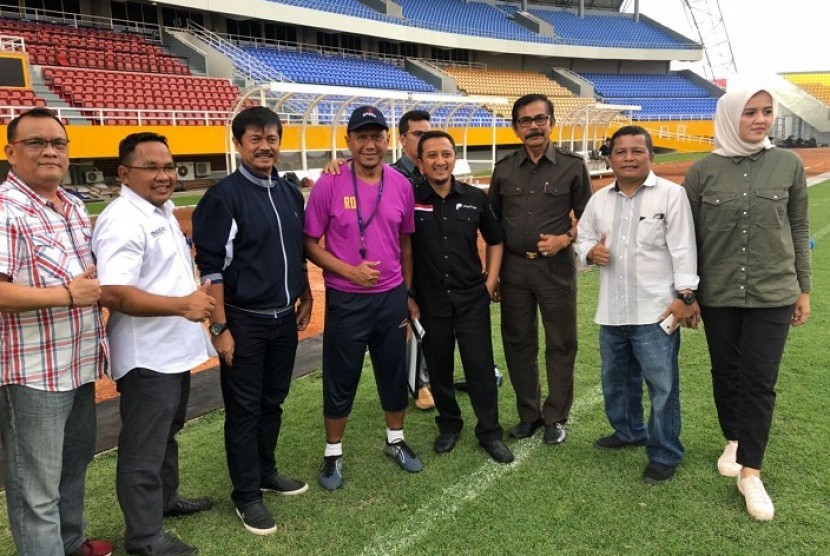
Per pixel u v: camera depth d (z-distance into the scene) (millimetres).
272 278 2904
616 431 3637
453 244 3451
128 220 2477
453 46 34250
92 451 2688
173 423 2961
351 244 3166
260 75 23047
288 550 2771
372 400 4461
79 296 2217
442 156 3350
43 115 2293
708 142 38219
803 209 2959
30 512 2396
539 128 3455
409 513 3023
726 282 3027
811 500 2996
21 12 20875
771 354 2949
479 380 3576
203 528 2951
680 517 2912
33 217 2270
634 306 3188
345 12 29859
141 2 23344
